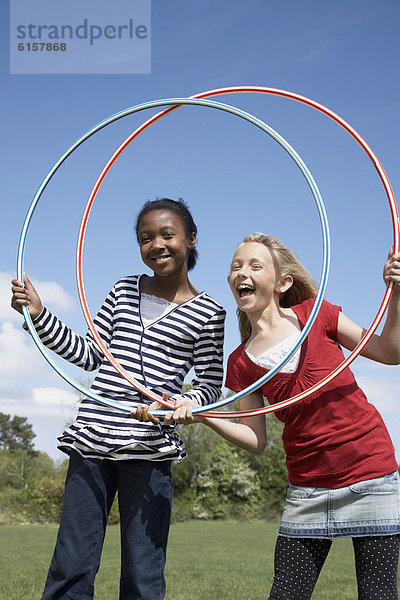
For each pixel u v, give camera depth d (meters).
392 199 2.82
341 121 3.00
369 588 2.55
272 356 2.89
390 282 2.69
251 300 2.91
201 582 7.73
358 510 2.62
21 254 2.97
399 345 2.71
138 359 2.92
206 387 2.94
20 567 9.09
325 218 2.83
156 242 3.00
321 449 2.69
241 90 3.18
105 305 3.12
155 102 3.16
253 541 16.95
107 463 2.81
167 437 2.82
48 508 31.77
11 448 83.75
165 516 2.79
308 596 2.69
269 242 2.99
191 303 3.05
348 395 2.74
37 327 2.91
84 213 3.19
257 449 2.95
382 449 2.70
